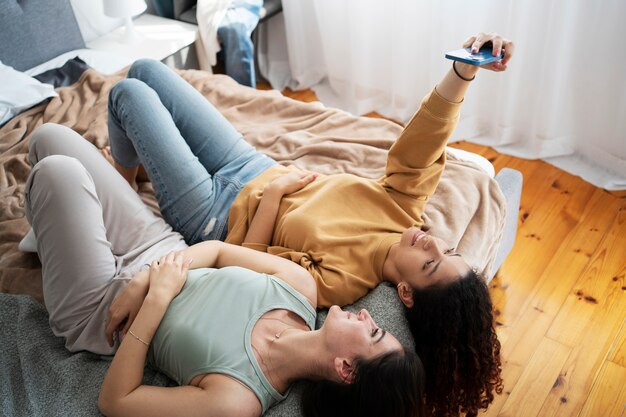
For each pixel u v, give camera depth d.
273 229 1.46
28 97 2.14
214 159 1.61
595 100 2.26
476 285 1.25
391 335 1.13
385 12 2.65
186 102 1.62
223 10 2.71
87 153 1.43
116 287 1.29
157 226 1.46
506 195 1.73
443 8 2.42
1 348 1.29
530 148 2.52
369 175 1.70
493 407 1.62
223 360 1.12
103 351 1.27
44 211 1.24
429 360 1.25
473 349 1.23
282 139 1.89
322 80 3.19
